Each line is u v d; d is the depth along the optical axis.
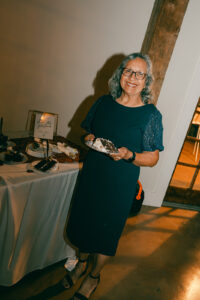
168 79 2.56
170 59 2.47
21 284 1.68
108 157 1.41
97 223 1.50
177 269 2.18
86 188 1.49
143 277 2.00
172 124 2.78
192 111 2.73
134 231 2.58
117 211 1.47
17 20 2.25
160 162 2.95
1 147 1.62
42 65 2.44
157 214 3.02
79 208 1.54
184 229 2.83
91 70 2.46
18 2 2.19
